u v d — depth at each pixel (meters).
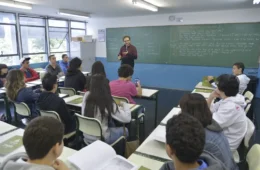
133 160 1.34
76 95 3.19
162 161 1.32
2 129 1.75
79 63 3.50
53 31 6.82
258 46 5.17
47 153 0.85
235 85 1.73
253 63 5.29
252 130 1.72
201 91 3.43
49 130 0.85
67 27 7.26
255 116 3.99
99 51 7.58
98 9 5.32
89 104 1.97
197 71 6.02
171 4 4.66
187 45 5.98
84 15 5.89
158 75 6.59
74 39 7.03
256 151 1.30
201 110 1.16
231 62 5.54
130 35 6.74
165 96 5.60
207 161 0.85
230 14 5.36
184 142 0.73
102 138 1.96
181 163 0.77
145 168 1.24
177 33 6.04
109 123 2.11
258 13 5.06
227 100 1.74
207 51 5.77
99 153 1.27
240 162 1.68
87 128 2.04
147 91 3.50
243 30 5.25
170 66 6.36
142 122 3.11
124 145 1.89
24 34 6.00
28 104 2.64
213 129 1.12
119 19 6.91
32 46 6.29
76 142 2.27
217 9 5.28
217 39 5.58
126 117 2.11
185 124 0.78
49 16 6.51
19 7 4.56
